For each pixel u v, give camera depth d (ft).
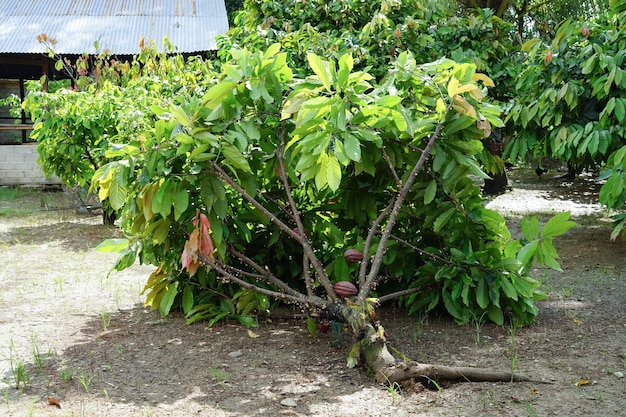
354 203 15.52
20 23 44.09
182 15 46.03
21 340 13.78
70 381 11.51
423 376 11.08
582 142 20.97
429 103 13.92
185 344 13.56
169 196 13.10
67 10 46.42
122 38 42.32
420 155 14.17
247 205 15.33
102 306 16.46
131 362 12.47
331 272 15.14
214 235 13.32
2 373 11.89
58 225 29.14
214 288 15.40
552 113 21.63
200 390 11.10
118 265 15.40
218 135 13.03
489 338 13.91
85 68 33.22
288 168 14.26
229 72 13.03
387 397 10.73
